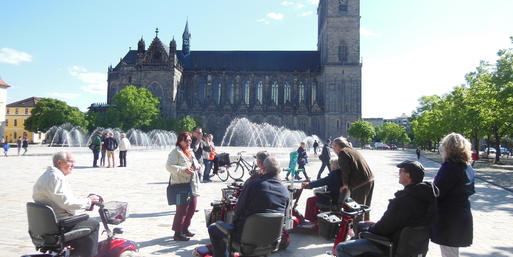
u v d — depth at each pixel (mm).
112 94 134375
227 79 134875
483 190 21594
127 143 31094
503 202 17375
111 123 104250
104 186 19344
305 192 18672
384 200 16875
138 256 8766
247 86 134875
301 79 133750
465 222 6840
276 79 134500
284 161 34875
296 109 129250
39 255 7180
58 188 7160
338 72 118750
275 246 7164
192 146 18047
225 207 9781
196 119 121875
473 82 63156
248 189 7262
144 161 38062
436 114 85062
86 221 7594
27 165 31656
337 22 119688
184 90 135500
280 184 7488
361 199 9484
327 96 118812
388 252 6578
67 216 7488
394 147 150250
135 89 109125
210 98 132875
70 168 7719
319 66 132500
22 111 163125
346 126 118000
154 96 122750
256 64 139000
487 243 10539
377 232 6750
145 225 11688
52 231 7016
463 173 6898
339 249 6918
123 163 33562
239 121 126000
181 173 9906
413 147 197625
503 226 12594
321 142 115438
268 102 132500
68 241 7215
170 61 123250
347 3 119562
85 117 114312
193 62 141000
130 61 138375
